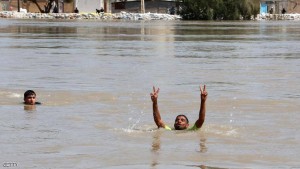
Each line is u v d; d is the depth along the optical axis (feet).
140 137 54.19
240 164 45.34
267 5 551.59
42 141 52.01
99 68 113.19
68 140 52.54
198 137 54.34
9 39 201.26
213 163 45.50
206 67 117.08
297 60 133.39
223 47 173.37
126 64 121.19
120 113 66.44
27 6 542.16
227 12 448.24
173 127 58.90
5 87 86.79
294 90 86.07
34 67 114.01
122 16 469.16
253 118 64.03
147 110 68.44
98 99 76.13
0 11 500.74
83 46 172.04
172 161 45.98
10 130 56.44
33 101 71.72
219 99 76.59
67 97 77.46
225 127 58.75
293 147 50.80
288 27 325.62
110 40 201.67
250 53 152.25
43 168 43.70
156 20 449.48
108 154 47.80
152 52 153.17
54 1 517.14
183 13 458.50
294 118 64.13
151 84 91.15
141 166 44.47
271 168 44.34
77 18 469.98
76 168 43.88
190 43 190.19
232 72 108.68
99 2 510.99
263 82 94.79
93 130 57.00
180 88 86.94
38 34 234.79
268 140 53.31
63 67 114.32
